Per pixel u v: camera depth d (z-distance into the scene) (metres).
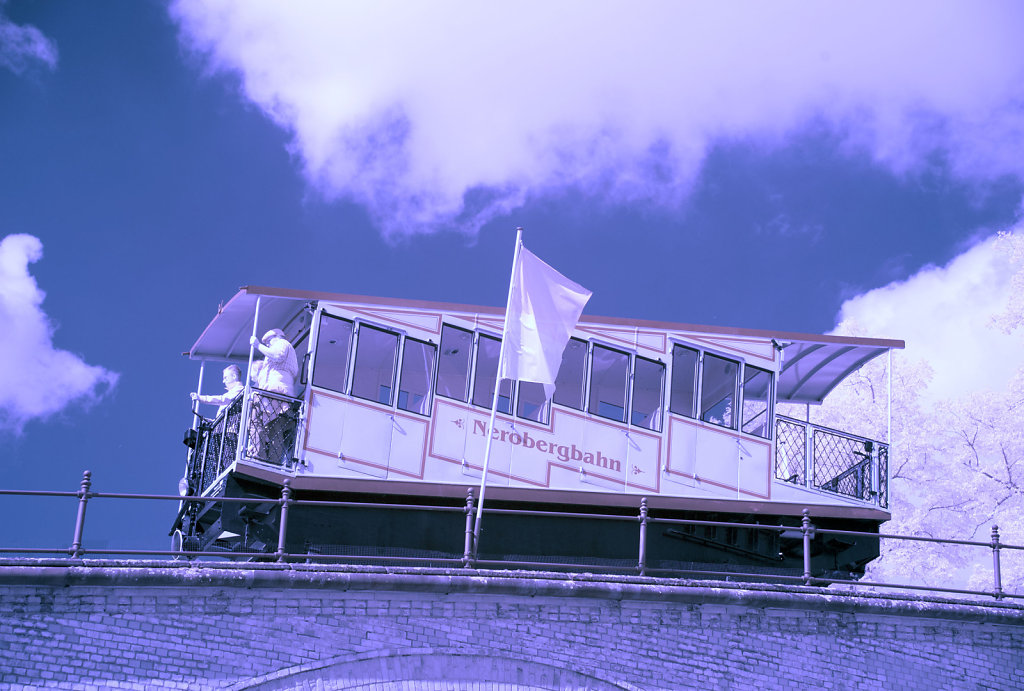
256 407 20.48
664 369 22.53
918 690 18.69
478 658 17.25
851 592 18.83
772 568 22.34
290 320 22.59
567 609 17.86
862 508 22.52
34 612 15.89
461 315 21.95
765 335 23.17
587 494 21.44
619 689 17.61
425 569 17.38
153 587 16.38
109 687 15.84
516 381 21.83
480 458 21.28
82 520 16.62
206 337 23.38
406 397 21.58
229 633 16.50
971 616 19.11
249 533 20.89
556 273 20.58
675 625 18.16
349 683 16.64
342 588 17.03
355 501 20.80
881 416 32.34
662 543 21.81
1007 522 31.00
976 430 32.53
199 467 22.39
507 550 21.11
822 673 18.41
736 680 18.06
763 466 22.44
